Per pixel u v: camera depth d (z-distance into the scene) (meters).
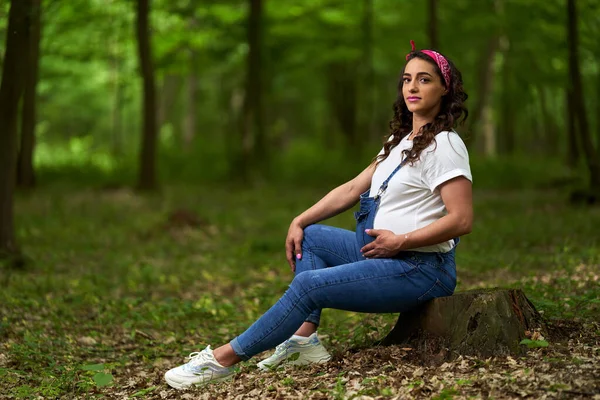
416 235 3.36
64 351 4.67
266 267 7.66
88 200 13.95
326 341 4.47
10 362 4.34
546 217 9.72
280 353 3.83
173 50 19.45
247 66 18.02
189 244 9.30
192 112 26.86
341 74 23.42
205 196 15.28
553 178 15.55
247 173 17.95
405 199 3.46
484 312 3.45
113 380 4.05
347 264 3.53
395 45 20.52
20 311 5.59
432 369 3.39
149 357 4.59
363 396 3.15
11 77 7.30
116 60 22.12
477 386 3.09
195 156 21.41
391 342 3.81
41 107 28.48
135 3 15.83
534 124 22.12
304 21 19.55
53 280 6.76
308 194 15.54
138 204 13.54
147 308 5.85
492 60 20.12
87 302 6.08
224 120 26.44
